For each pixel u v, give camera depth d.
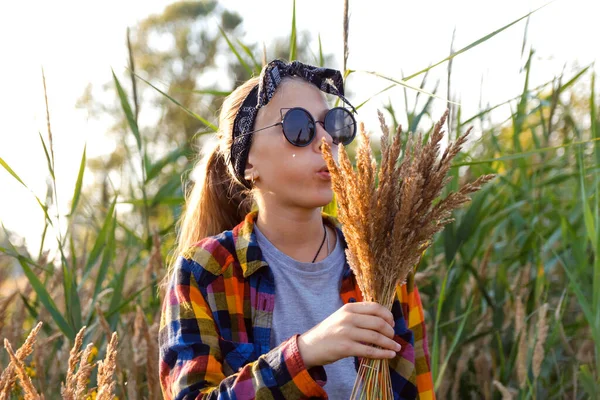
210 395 1.57
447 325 3.01
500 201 3.51
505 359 3.06
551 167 3.74
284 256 1.82
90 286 3.50
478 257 3.46
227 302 1.77
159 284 2.61
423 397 1.93
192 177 2.89
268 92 1.80
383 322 1.46
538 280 3.04
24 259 2.66
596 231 2.68
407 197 1.40
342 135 1.80
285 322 1.78
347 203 1.44
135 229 4.15
